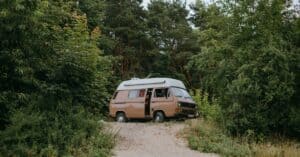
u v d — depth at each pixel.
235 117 21.33
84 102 18.64
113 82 38.72
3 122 15.19
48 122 16.45
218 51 23.17
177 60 50.28
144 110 26.33
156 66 48.56
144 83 26.97
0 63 13.62
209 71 23.91
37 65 15.02
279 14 22.66
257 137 20.78
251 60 21.95
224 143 19.03
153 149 17.91
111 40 43.88
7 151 14.51
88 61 18.23
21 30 13.40
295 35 22.56
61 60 17.45
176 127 22.66
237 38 22.91
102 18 41.72
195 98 28.45
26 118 15.84
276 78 20.88
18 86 14.52
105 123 21.05
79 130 16.91
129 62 48.03
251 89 20.94
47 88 16.91
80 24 18.95
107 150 16.50
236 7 23.06
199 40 24.69
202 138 19.66
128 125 23.17
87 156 15.48
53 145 15.47
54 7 17.12
